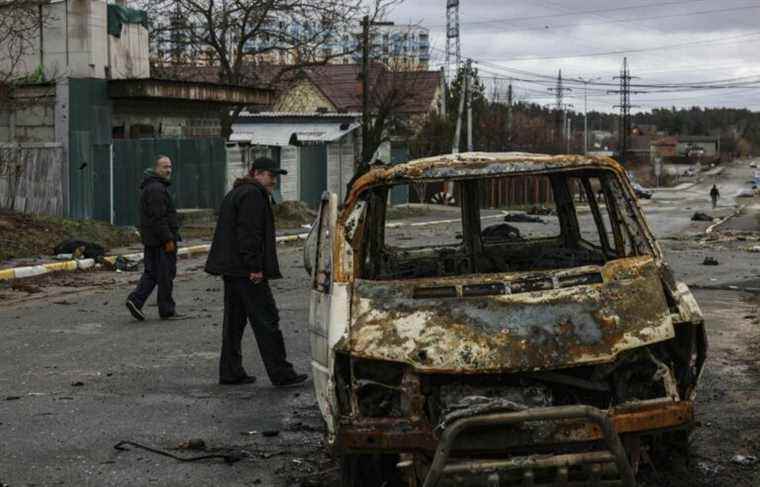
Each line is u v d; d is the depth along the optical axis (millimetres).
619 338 5262
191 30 37156
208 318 12836
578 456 4703
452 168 6211
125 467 6516
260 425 7539
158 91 26328
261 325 8734
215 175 29516
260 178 8797
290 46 37844
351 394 5297
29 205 25156
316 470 6363
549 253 7855
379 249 7590
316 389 6547
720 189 120188
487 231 8320
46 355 10492
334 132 46438
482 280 5652
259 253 8680
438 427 5016
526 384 5312
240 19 36938
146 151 27062
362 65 44094
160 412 7992
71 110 24844
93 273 18812
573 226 8000
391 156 49844
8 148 25000
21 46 26359
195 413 7945
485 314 5379
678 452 5848
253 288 8727
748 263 19625
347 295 5637
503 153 6852
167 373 9500
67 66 26516
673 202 78062
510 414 4668
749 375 8891
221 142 29641
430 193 42688
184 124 30156
